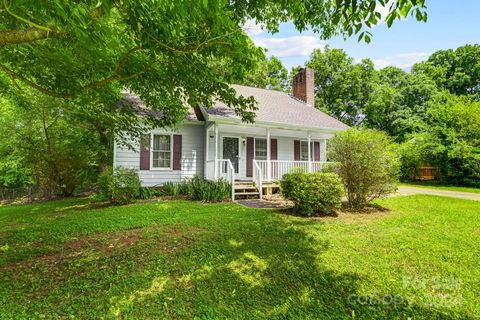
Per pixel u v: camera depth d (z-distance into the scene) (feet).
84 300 8.56
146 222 18.69
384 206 25.30
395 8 7.29
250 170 40.06
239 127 36.37
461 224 17.95
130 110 20.74
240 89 47.06
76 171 37.24
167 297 8.79
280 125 35.09
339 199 21.50
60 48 13.23
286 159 43.32
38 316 7.65
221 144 38.58
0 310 7.94
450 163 51.03
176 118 19.95
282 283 9.73
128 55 11.69
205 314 7.83
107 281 9.92
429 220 19.20
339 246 13.52
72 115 32.65
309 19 17.63
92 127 38.04
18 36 8.79
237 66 12.85
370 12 7.55
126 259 12.03
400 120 75.51
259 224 17.94
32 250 13.39
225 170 38.09
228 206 25.09
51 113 33.94
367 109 82.64
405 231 16.21
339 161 24.48
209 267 11.07
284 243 13.98
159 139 34.81
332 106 90.58
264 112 37.42
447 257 12.00
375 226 17.46
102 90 17.43
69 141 38.06
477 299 8.59
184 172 35.81
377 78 89.25
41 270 11.00
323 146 46.57
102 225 18.02
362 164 23.11
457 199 30.35
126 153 32.37
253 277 10.19
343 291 9.14
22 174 43.75
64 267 11.29
